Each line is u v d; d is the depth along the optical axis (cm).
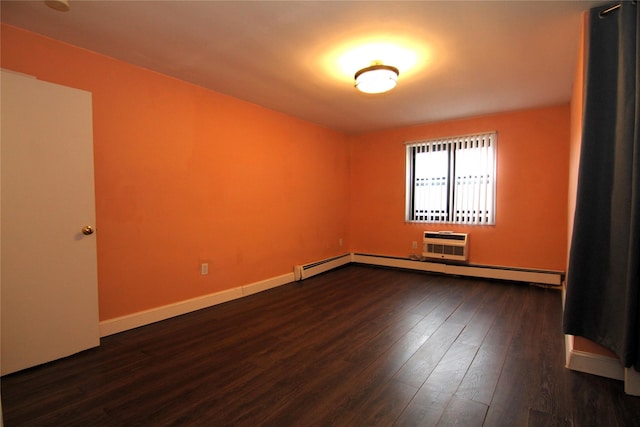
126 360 223
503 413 166
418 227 508
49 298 218
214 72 293
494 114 437
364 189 562
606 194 193
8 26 215
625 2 177
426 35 227
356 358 226
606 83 191
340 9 197
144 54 258
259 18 207
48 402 176
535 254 420
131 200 276
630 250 172
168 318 301
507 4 191
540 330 274
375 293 387
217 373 206
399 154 522
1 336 199
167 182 301
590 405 172
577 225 200
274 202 417
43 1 189
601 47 192
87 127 235
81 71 247
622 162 181
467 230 464
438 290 398
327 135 514
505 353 232
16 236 204
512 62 271
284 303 349
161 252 298
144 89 284
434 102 383
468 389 188
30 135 208
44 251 215
